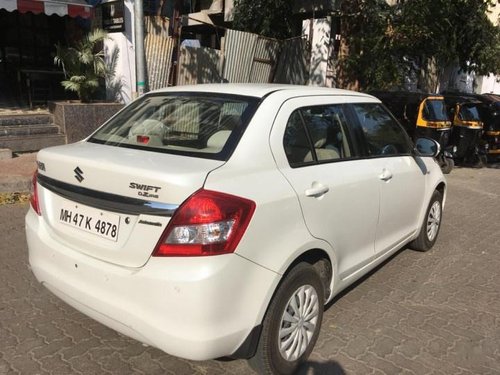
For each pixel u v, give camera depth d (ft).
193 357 7.86
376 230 12.61
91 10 30.60
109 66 32.76
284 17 44.70
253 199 8.38
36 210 10.12
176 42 33.04
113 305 8.30
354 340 11.23
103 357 10.10
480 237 20.04
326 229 10.17
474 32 44.45
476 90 74.33
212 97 10.73
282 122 9.99
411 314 12.69
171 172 7.99
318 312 10.19
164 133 10.28
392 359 10.53
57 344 10.50
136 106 11.87
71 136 30.01
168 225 7.82
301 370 9.96
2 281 13.42
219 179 8.23
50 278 9.41
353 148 12.03
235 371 9.82
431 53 43.06
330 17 41.06
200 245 7.73
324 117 11.34
